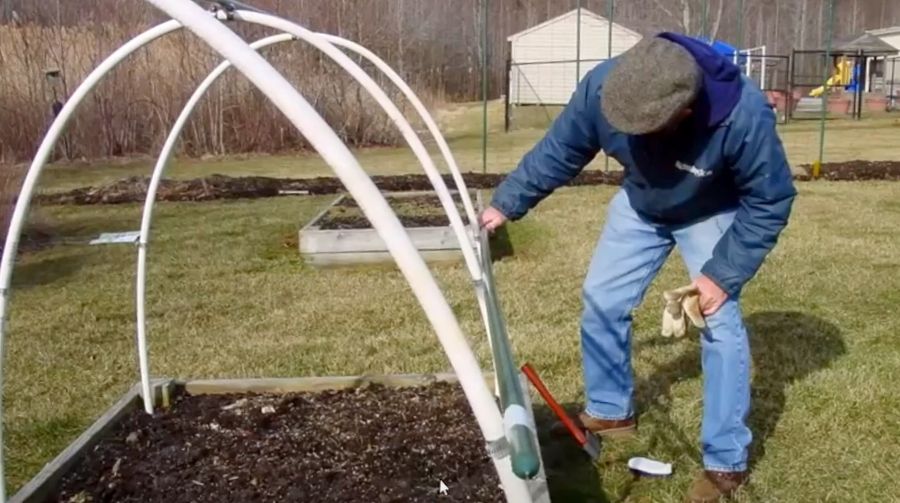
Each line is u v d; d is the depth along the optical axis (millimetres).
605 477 2965
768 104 2389
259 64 1258
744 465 2777
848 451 3084
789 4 35812
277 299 5473
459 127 24203
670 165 2510
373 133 18328
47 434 3498
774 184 2354
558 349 4215
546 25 30016
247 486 2555
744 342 2643
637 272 2967
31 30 14320
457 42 31031
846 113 29359
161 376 4074
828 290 5250
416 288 1268
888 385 3645
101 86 15078
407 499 2447
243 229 8133
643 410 3465
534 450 1212
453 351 1283
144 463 2709
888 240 6777
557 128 2795
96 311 5297
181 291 5742
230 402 3205
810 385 3652
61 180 12844
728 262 2453
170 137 2873
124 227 8492
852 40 33406
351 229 6484
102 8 14922
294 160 15789
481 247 2633
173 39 15422
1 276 2137
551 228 7680
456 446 2760
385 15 19422
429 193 8992
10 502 2387
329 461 2697
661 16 30203
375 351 4340
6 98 14102
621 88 2197
